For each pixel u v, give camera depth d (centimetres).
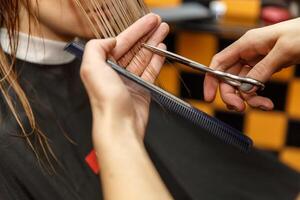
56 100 93
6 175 77
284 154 200
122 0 77
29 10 84
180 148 128
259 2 174
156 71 74
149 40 73
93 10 76
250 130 196
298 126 194
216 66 82
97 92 60
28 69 89
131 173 56
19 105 82
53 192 81
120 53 68
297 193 135
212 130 71
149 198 55
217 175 132
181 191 123
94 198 88
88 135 94
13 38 85
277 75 184
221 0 178
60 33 88
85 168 89
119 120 59
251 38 78
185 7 174
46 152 84
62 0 81
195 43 175
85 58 62
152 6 177
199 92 187
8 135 79
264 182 135
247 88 77
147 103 70
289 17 168
